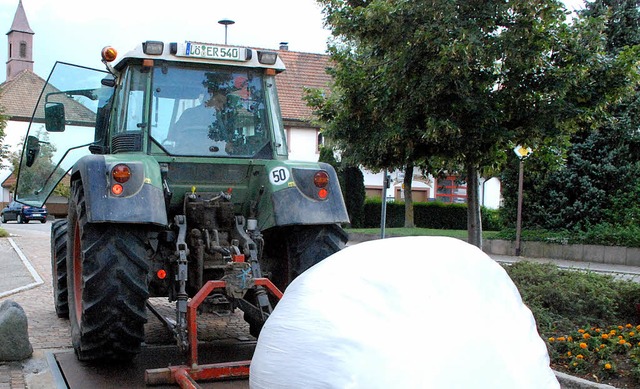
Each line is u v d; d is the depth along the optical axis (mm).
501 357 2889
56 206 7516
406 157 9734
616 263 16625
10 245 18359
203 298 4766
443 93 8836
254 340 6566
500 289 3229
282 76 35188
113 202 4953
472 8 8766
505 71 8961
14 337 5676
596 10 17828
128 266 5031
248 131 6055
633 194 18203
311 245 5812
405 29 8844
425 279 3027
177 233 5449
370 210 30281
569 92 9078
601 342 6133
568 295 7352
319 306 2996
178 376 4652
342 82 9875
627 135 17922
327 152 28734
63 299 7406
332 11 9734
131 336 5137
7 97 27547
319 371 2830
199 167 5816
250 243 5340
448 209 30422
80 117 6801
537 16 8578
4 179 46406
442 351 2795
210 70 5988
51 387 5004
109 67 6242
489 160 9547
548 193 19266
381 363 2748
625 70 8859
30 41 82625
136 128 5770
